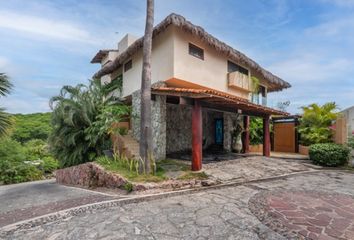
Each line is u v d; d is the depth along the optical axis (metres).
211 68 12.54
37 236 4.42
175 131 14.07
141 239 4.15
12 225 4.98
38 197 7.92
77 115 11.41
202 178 8.09
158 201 6.30
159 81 11.01
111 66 14.92
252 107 11.16
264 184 8.21
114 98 12.86
